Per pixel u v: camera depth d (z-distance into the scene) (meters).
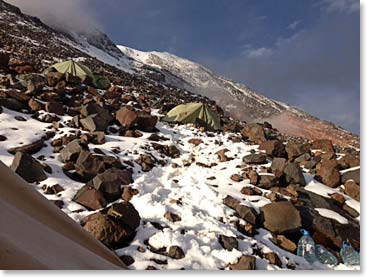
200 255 6.37
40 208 4.20
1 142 9.45
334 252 7.83
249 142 14.83
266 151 12.45
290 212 8.08
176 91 47.62
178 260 6.15
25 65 18.53
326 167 11.00
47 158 9.43
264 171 10.66
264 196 9.18
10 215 3.22
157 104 19.66
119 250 6.13
